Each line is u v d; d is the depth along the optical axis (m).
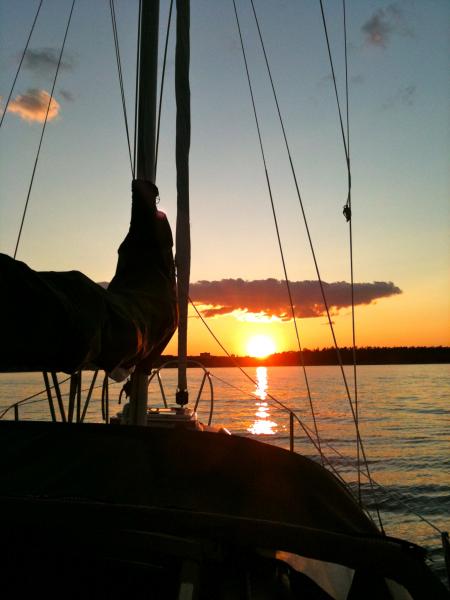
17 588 2.07
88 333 1.82
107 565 2.07
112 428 3.06
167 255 3.83
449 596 1.92
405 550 2.01
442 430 30.56
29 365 1.83
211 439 2.98
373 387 70.19
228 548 2.09
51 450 2.91
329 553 1.98
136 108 4.75
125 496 2.62
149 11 4.79
